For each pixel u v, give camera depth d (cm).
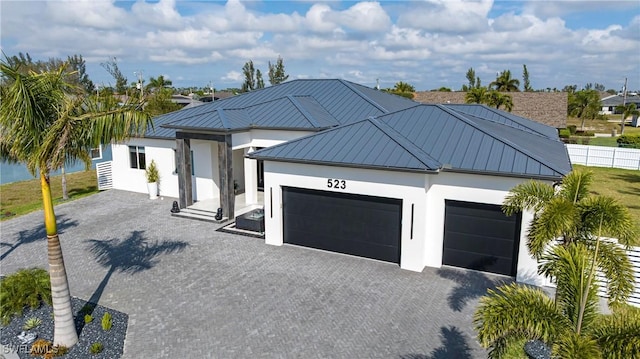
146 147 2689
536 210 1006
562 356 691
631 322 725
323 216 1762
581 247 870
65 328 1087
